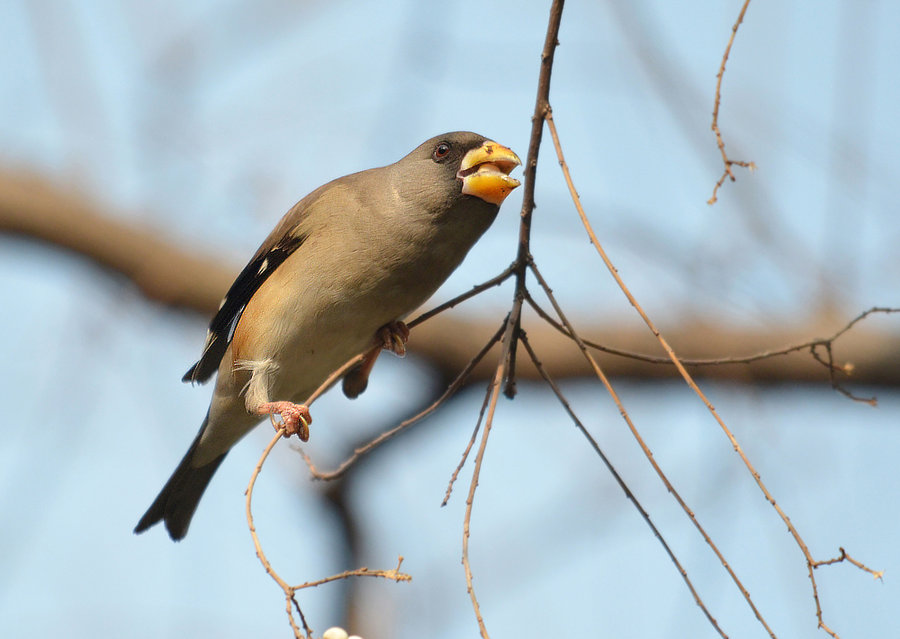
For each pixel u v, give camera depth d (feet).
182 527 33.22
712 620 18.57
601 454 19.65
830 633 17.94
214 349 31.76
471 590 18.52
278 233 30.45
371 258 27.86
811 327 38.78
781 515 18.30
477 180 27.09
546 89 20.45
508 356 21.85
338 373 23.29
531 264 21.06
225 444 32.09
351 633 39.70
